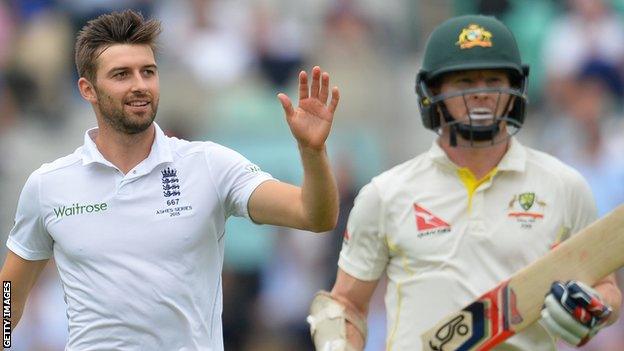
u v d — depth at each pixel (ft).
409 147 130.72
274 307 115.85
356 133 130.00
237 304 115.96
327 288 114.42
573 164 122.21
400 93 134.10
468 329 56.85
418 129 131.95
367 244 62.95
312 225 53.01
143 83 55.31
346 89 133.28
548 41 137.39
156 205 55.83
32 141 133.39
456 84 62.69
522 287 55.88
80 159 56.85
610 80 133.80
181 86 132.46
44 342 110.42
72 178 56.54
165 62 134.62
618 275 108.99
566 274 55.21
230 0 138.72
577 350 106.42
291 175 128.36
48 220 56.75
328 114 51.37
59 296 111.24
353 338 62.95
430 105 62.95
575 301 53.11
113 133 56.39
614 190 119.65
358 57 135.23
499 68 62.03
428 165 62.54
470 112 61.46
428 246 61.05
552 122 129.39
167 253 55.42
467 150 61.77
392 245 62.08
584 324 53.36
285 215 54.24
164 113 130.62
